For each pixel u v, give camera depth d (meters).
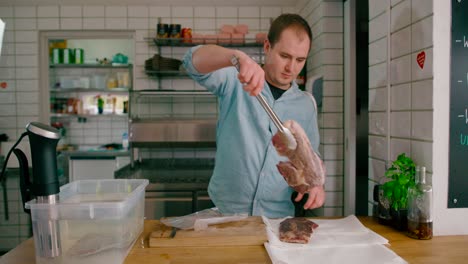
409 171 1.05
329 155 2.42
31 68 3.06
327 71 2.39
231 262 0.80
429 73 1.00
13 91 3.08
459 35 0.99
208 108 3.06
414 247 0.90
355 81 2.24
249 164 1.32
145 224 1.07
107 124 3.85
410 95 1.09
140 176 2.41
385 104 1.24
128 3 2.97
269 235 0.91
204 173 2.54
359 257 0.81
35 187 0.77
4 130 3.09
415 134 1.07
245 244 0.91
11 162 2.62
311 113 1.41
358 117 2.23
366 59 2.20
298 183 1.06
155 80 3.04
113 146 3.64
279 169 1.07
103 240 0.77
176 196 2.24
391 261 0.78
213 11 3.02
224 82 1.32
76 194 0.96
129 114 2.62
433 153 1.00
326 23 2.38
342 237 0.93
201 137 2.62
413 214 0.96
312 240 0.91
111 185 0.98
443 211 1.01
